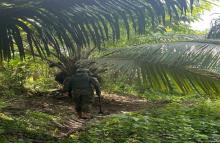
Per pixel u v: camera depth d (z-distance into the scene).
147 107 14.20
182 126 8.98
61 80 14.50
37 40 6.32
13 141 7.75
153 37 9.73
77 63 12.96
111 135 8.63
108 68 8.63
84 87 11.19
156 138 8.27
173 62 7.60
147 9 6.00
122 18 6.06
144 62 8.03
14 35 6.27
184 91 7.85
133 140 8.23
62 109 12.49
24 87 15.24
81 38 6.23
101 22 6.15
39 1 5.95
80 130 9.59
